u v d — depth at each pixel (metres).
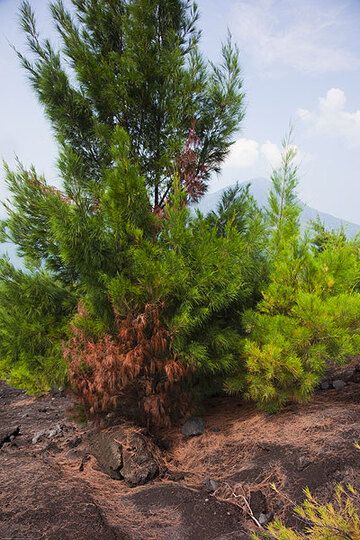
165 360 4.58
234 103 6.07
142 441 4.30
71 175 4.72
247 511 3.30
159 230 5.04
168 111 5.84
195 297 4.41
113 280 4.36
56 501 3.45
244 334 5.10
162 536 3.12
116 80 5.76
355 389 5.12
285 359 4.33
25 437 5.35
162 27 6.10
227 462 4.07
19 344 4.84
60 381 4.91
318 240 7.51
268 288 4.86
